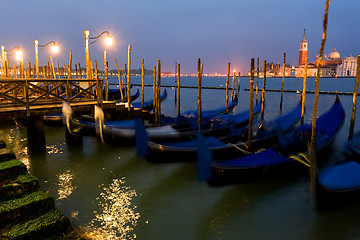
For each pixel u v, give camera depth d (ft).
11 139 37.63
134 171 26.37
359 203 18.66
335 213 18.51
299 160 23.44
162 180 24.43
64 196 21.01
